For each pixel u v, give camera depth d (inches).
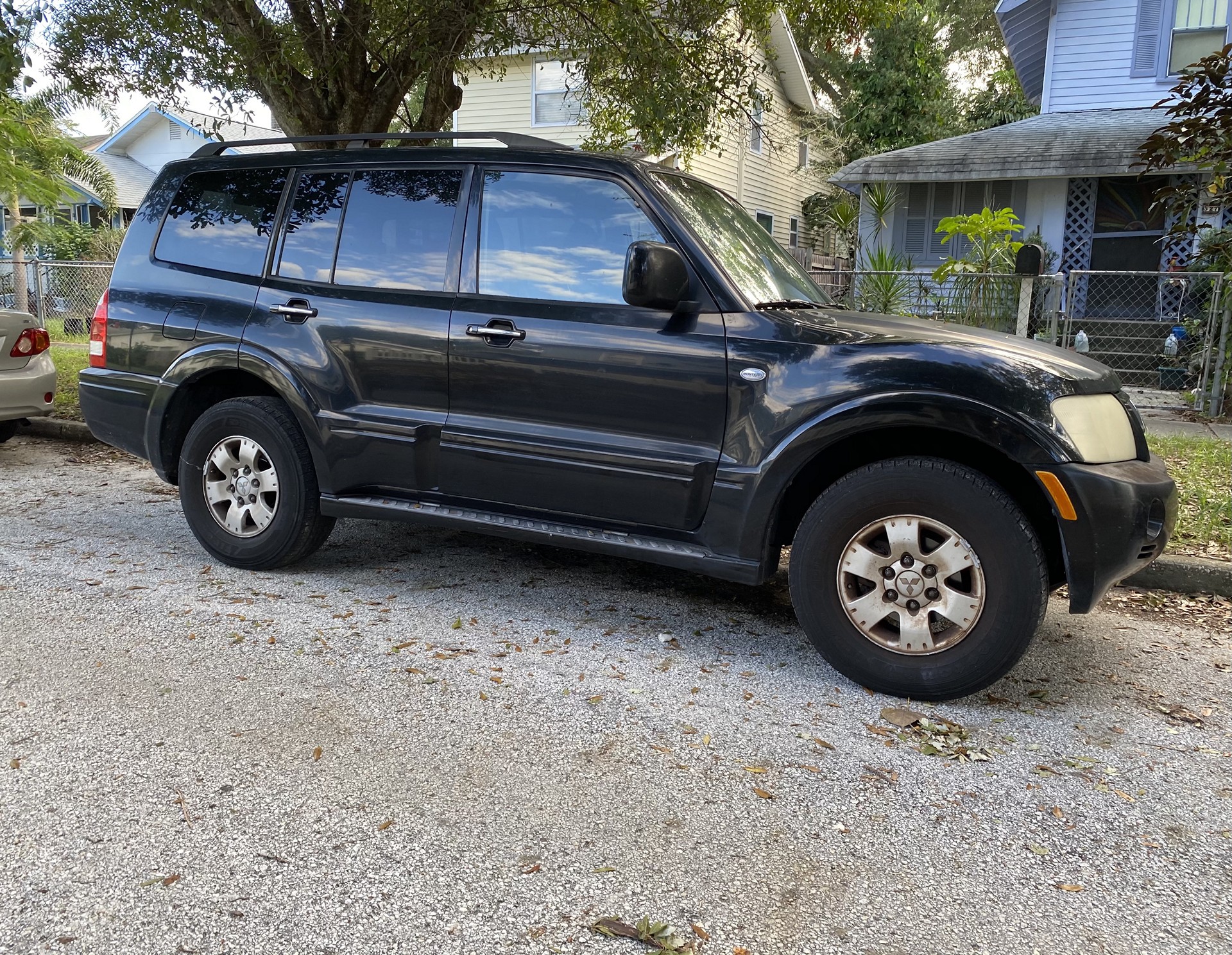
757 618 177.5
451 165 173.0
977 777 120.2
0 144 615.8
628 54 327.6
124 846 99.5
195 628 161.6
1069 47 625.3
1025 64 701.3
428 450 170.7
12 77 300.7
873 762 123.3
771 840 104.5
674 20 348.5
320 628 163.6
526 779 115.7
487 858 99.5
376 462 175.0
